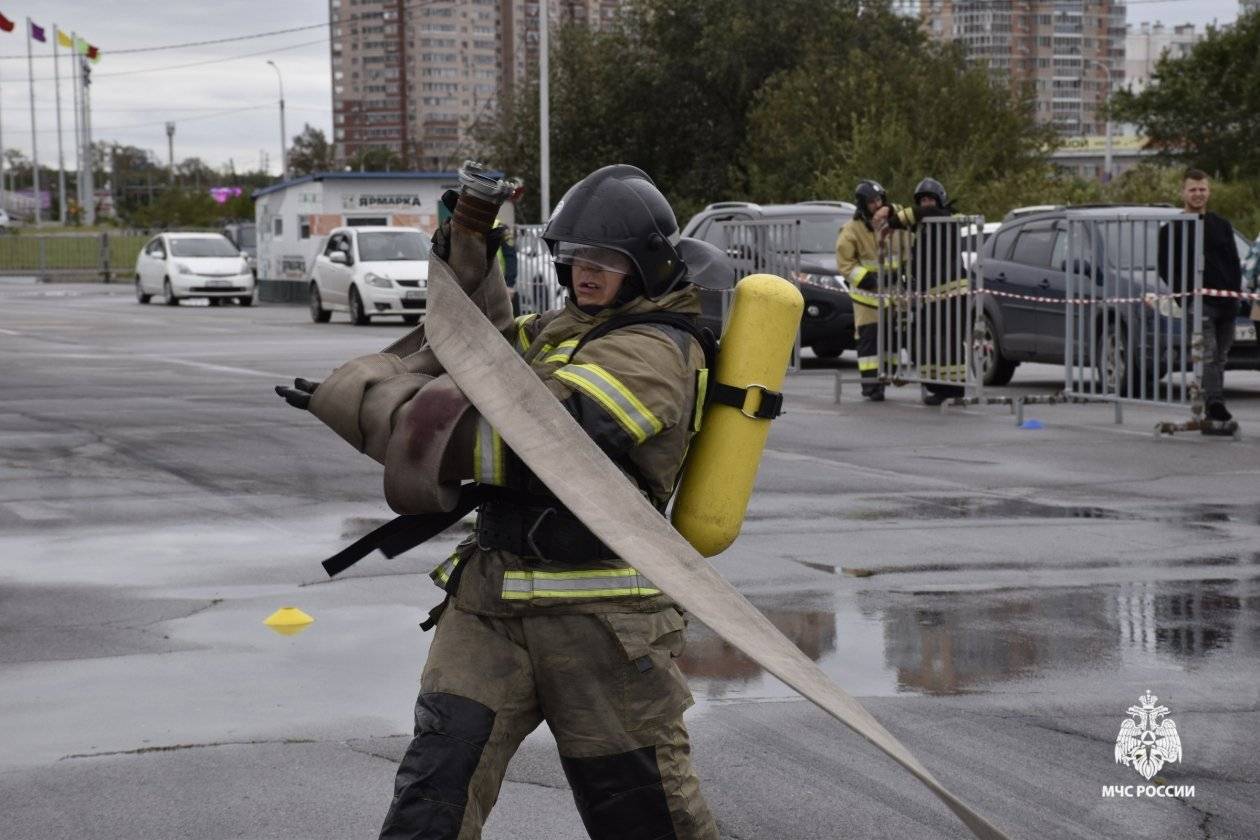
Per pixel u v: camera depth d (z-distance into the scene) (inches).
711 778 188.5
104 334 1030.4
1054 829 173.3
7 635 255.8
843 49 1870.1
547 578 119.4
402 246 1176.8
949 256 579.2
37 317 1254.3
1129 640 253.4
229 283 1496.1
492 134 2060.8
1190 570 306.8
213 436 499.2
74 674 233.1
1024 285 655.1
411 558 315.9
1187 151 2073.1
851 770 191.5
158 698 220.8
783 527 350.0
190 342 948.6
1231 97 2041.1
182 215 3846.0
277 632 257.4
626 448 116.3
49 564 310.5
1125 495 396.2
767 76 1894.7
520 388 111.9
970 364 577.0
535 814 177.5
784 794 183.2
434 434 113.7
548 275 852.0
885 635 255.8
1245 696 223.5
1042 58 7642.7
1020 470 438.3
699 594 105.0
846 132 1565.0
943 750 199.3
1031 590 288.8
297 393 119.6
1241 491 403.2
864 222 619.5
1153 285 561.9
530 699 122.0
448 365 113.9
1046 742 202.7
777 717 212.1
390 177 1523.1
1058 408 597.0
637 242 121.3
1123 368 564.7
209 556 318.0
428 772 117.9
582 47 2005.4
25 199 6402.6
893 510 372.8
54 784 186.9
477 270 121.4
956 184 1350.9
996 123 1567.4
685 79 1953.7
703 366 122.9
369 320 1155.3
